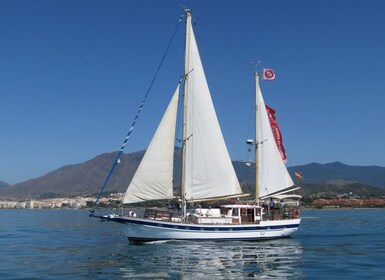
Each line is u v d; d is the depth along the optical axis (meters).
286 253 42.38
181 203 50.09
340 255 41.41
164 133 48.31
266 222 52.06
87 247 49.16
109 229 81.50
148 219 46.97
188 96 51.00
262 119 58.38
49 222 110.19
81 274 32.16
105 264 36.38
